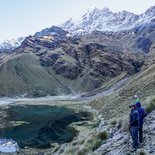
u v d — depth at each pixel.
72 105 179.25
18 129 101.56
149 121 18.30
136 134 15.20
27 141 79.62
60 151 30.28
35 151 66.00
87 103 163.88
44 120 120.19
